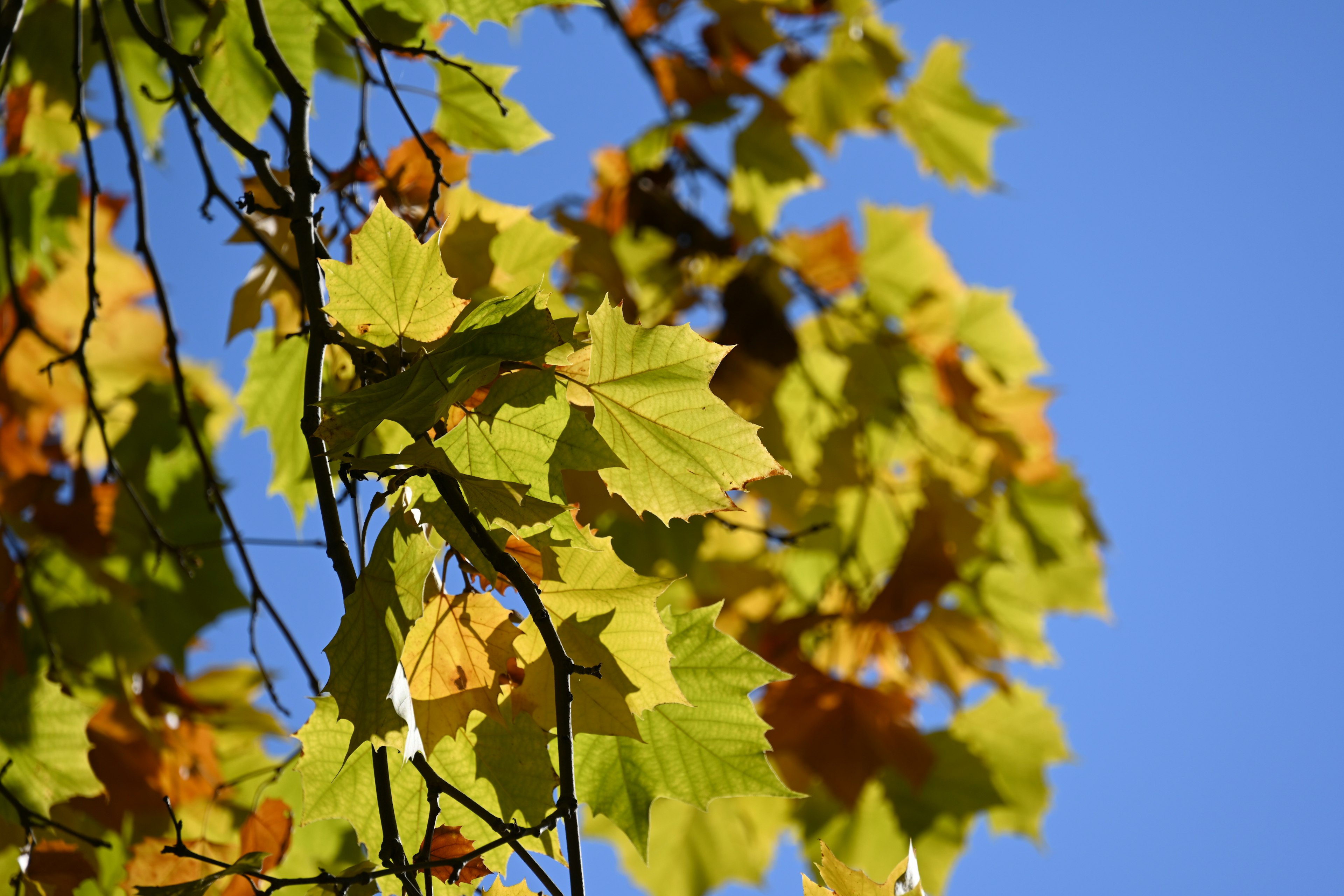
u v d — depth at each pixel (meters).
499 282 2.89
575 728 2.55
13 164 4.27
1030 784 5.57
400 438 2.70
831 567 5.94
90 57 4.01
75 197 4.48
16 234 4.35
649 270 6.01
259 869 2.54
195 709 4.24
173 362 3.06
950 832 5.20
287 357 3.00
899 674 5.12
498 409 2.51
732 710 2.62
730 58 5.88
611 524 5.08
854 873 2.59
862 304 6.30
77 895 3.39
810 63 6.21
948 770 5.11
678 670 2.62
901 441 6.23
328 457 2.46
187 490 4.73
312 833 3.68
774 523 5.77
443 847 2.58
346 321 2.52
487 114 2.97
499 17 2.95
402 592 2.47
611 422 2.54
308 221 2.59
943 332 6.11
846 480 5.68
